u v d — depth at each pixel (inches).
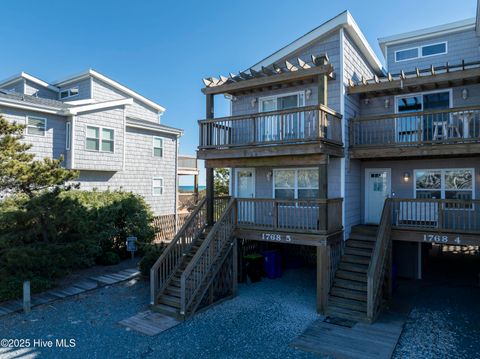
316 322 323.3
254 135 402.0
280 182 477.4
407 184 457.4
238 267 455.5
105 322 318.3
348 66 447.8
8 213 373.4
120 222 574.2
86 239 424.5
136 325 311.9
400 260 483.2
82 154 631.2
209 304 364.2
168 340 283.1
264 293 412.8
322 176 371.9
